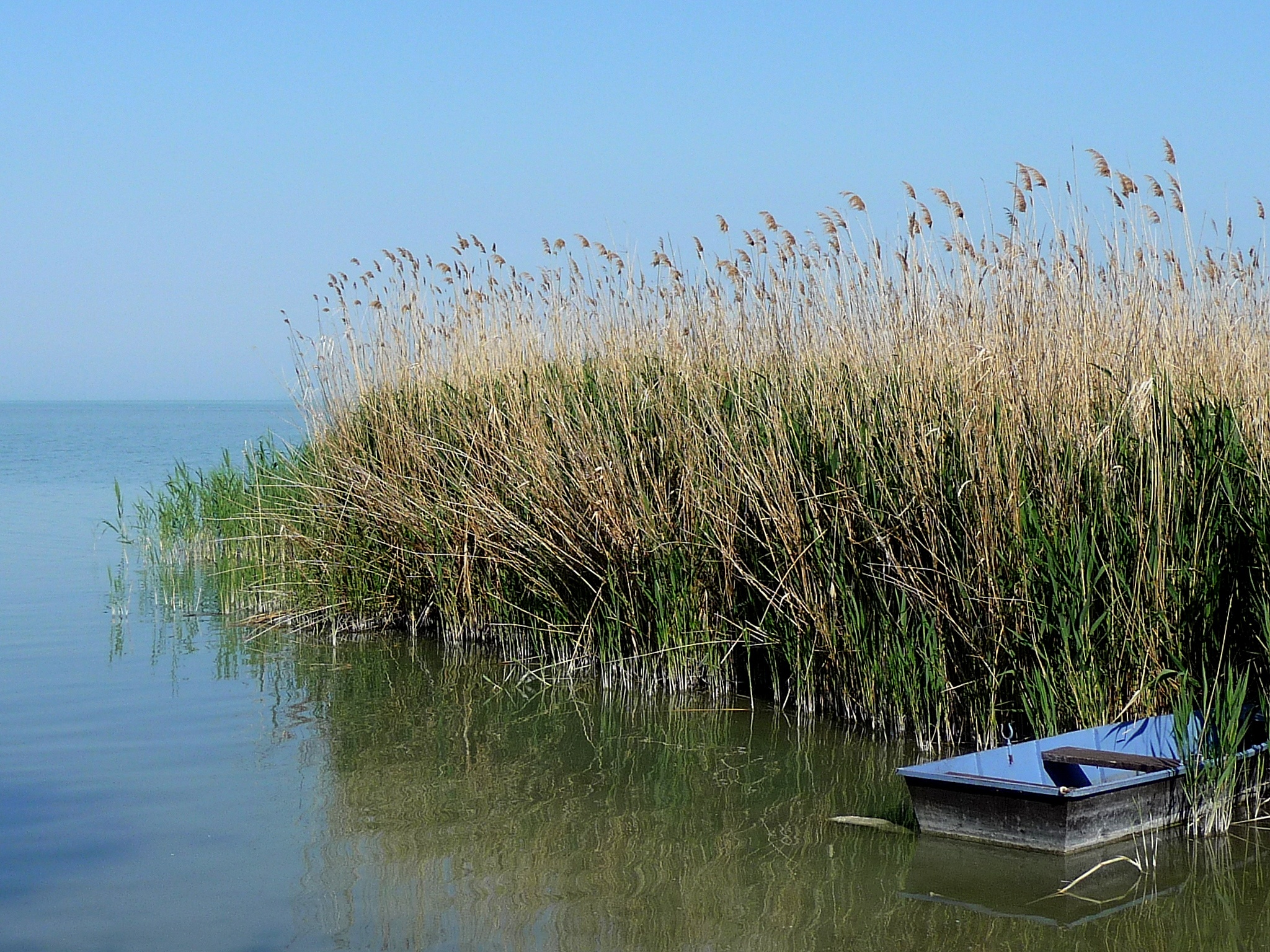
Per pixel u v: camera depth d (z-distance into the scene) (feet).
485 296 35.22
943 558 23.03
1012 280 24.04
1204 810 18.49
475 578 32.94
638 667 28.96
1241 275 24.98
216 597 40.57
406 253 36.60
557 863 18.24
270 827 19.70
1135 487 21.16
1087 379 22.94
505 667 31.07
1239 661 19.97
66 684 28.76
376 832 19.52
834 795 21.11
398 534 34.45
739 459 26.91
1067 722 21.22
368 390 36.65
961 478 23.02
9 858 18.25
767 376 28.12
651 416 29.81
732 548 27.07
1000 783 17.72
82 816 20.04
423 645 33.71
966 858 18.08
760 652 27.71
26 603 39.42
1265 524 19.17
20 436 185.16
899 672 23.65
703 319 30.68
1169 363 22.34
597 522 29.19
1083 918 15.94
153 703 27.30
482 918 16.28
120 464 107.65
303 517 36.63
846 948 15.33
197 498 53.72
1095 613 21.44
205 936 15.69
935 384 24.38
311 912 16.43
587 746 24.36
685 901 16.76
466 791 21.57
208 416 382.63
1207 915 15.89
